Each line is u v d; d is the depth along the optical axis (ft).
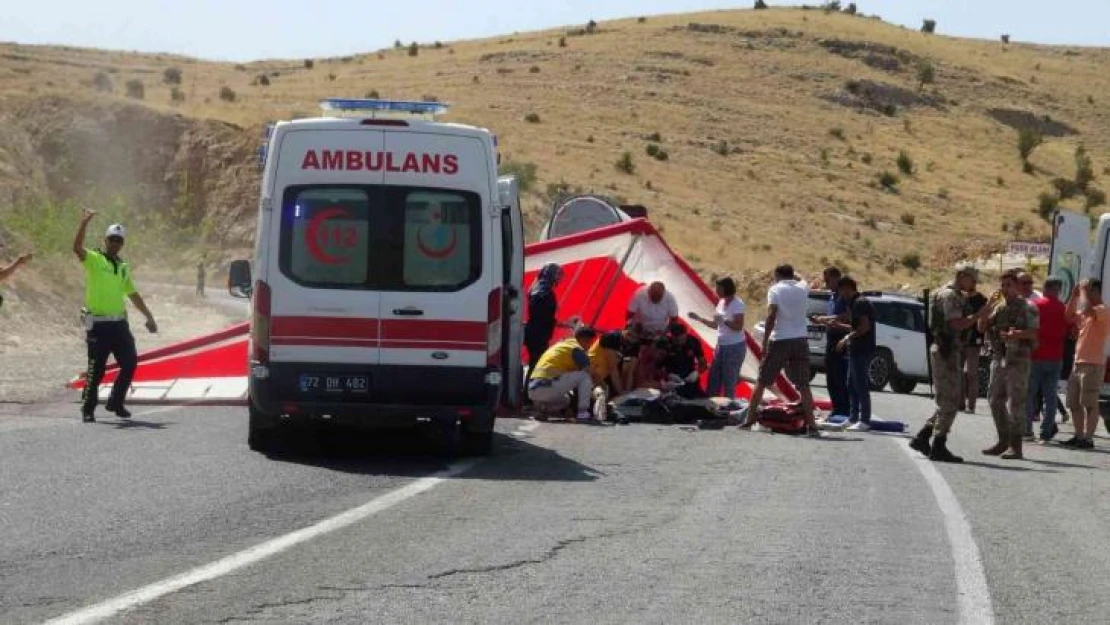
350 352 43.98
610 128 442.50
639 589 25.98
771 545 31.01
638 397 60.54
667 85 504.02
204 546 28.60
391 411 44.29
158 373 64.44
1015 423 52.06
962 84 583.99
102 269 51.90
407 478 40.06
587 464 44.83
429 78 502.38
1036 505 39.29
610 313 74.18
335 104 45.75
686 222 352.49
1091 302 59.62
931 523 34.94
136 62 536.42
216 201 285.64
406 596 24.66
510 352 52.47
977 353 77.61
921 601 25.84
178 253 249.14
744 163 433.89
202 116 337.93
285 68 558.15
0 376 69.87
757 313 230.27
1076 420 60.03
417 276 44.29
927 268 367.45
